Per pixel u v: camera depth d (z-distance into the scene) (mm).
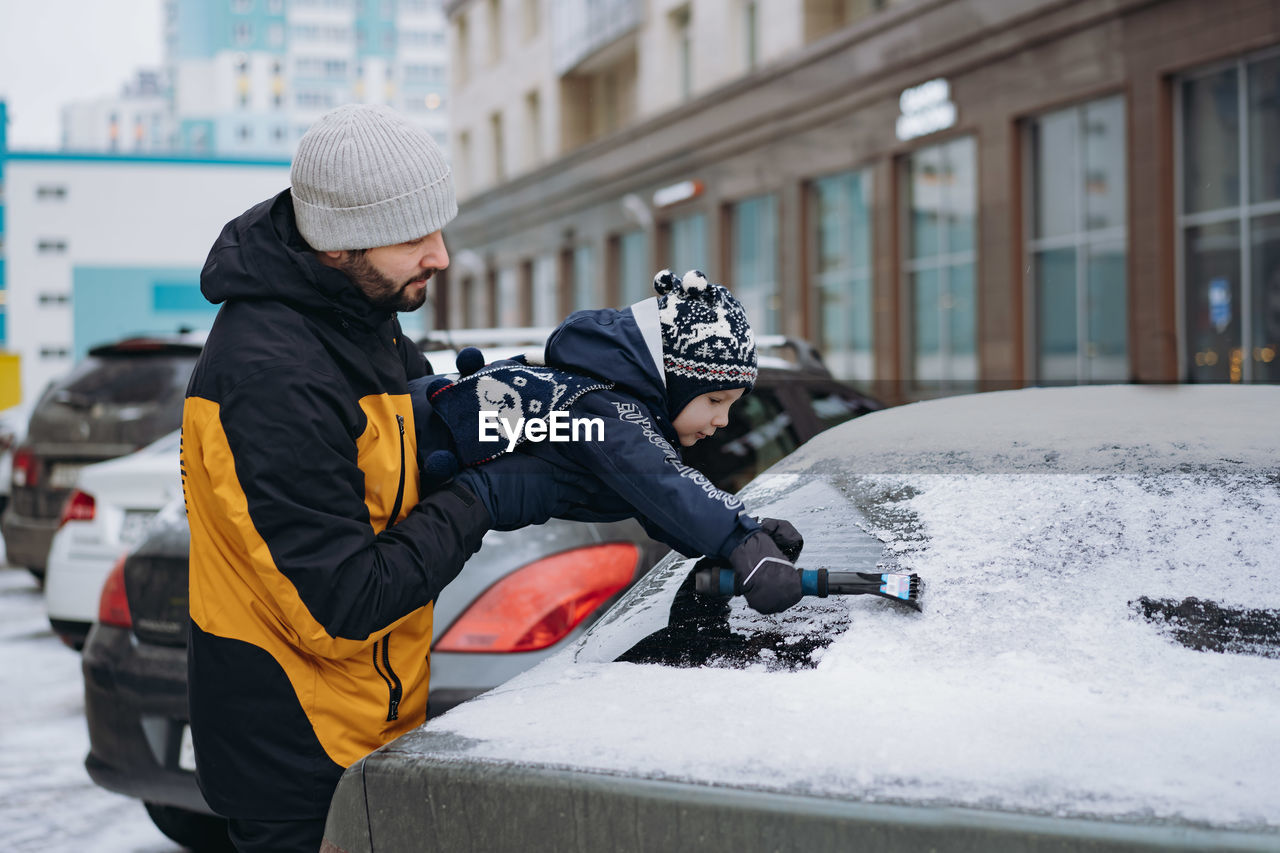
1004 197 14781
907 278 16641
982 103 15047
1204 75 12562
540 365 1984
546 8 28719
